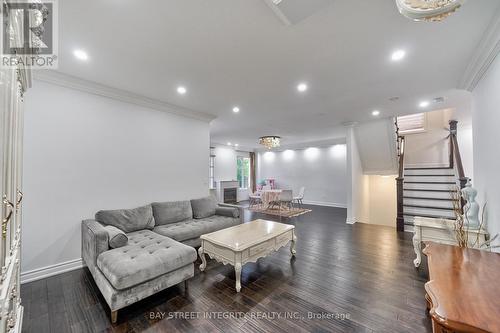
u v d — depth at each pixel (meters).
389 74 2.69
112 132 3.23
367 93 3.31
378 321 1.84
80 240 2.89
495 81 2.11
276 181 10.03
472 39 1.98
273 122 5.28
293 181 9.47
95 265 2.23
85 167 2.96
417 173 5.68
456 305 0.97
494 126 2.18
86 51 2.19
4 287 0.99
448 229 2.61
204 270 2.85
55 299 2.16
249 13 1.67
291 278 2.61
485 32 1.88
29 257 2.52
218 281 2.56
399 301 2.12
